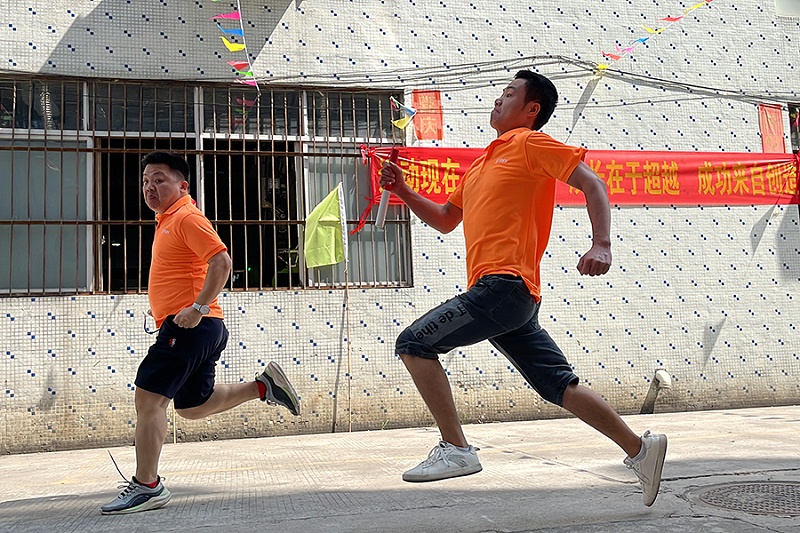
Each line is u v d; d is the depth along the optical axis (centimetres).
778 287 810
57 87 676
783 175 823
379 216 352
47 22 670
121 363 653
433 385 296
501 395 725
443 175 738
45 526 323
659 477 308
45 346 639
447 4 766
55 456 598
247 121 716
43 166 668
